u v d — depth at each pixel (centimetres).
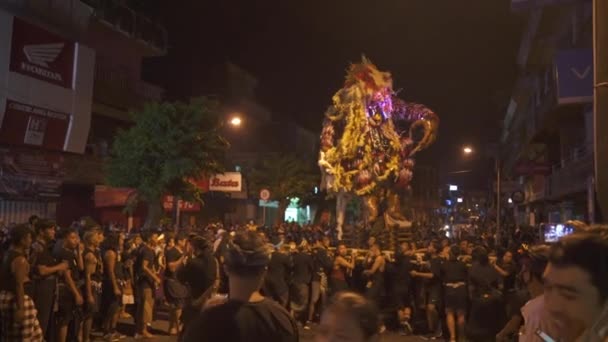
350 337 226
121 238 1228
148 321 1151
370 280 1266
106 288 1089
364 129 1897
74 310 923
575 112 2464
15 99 2280
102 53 3153
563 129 2784
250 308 314
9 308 670
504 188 3341
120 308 1126
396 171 1916
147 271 1140
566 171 2364
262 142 5081
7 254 684
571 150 2598
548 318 219
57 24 2605
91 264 953
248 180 4116
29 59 2361
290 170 4100
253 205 4400
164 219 2284
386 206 1927
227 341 301
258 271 327
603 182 683
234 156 4544
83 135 2678
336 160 1944
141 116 2212
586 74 1170
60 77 2527
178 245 1218
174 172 2125
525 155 4381
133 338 1139
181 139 2148
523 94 3794
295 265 1292
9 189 2252
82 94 2645
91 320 1003
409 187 2016
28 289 705
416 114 1952
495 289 935
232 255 325
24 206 2383
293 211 5247
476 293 939
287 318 326
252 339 305
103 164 2386
